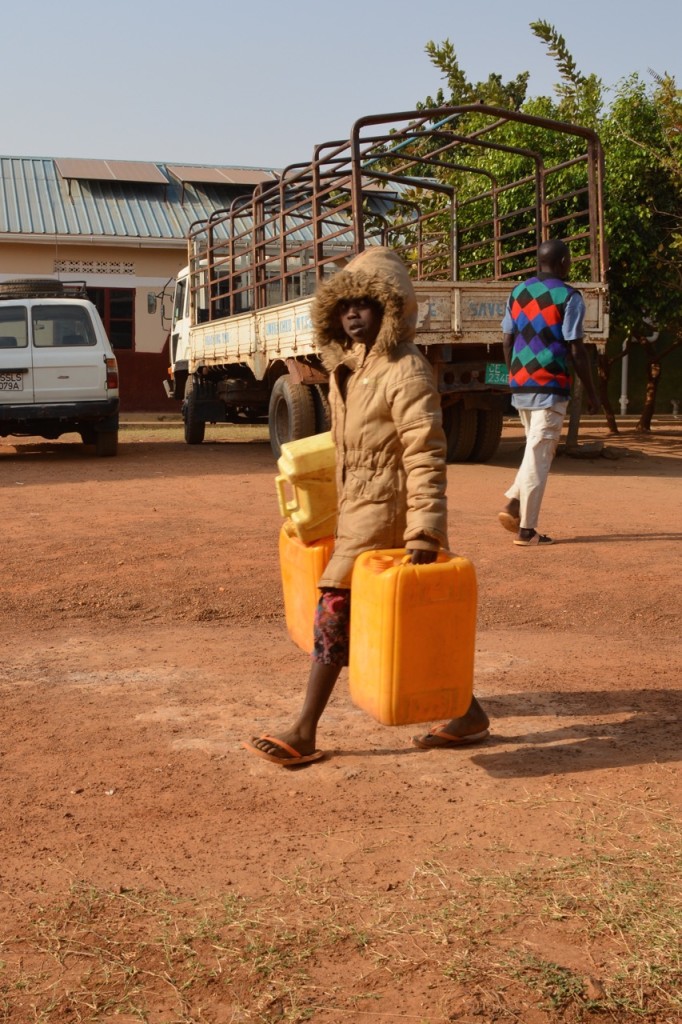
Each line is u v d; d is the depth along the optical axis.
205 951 2.54
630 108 15.80
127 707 4.40
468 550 7.50
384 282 3.46
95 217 25.27
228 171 28.00
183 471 12.50
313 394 12.70
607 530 8.27
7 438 18.12
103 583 6.61
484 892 2.80
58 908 2.74
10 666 5.02
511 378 7.56
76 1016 2.30
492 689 4.65
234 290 15.48
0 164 27.17
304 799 3.44
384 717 3.51
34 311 13.56
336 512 4.01
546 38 16.06
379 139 11.65
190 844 3.12
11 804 3.41
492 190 14.38
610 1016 2.29
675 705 4.43
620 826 3.20
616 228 15.48
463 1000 2.34
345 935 2.60
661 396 25.64
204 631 5.67
